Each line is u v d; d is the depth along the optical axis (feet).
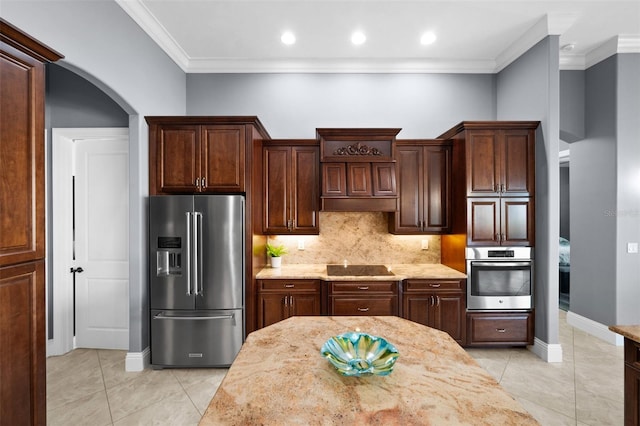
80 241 11.25
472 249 10.87
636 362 5.11
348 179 11.47
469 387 3.73
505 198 10.82
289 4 9.58
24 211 4.77
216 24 10.53
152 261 9.82
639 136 11.55
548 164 10.25
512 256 10.81
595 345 11.50
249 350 4.78
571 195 13.65
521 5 9.68
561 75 12.85
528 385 8.86
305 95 13.14
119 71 8.79
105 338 11.23
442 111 13.14
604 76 12.01
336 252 12.91
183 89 12.85
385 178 11.50
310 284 10.82
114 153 11.16
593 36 11.35
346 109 13.14
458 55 12.62
